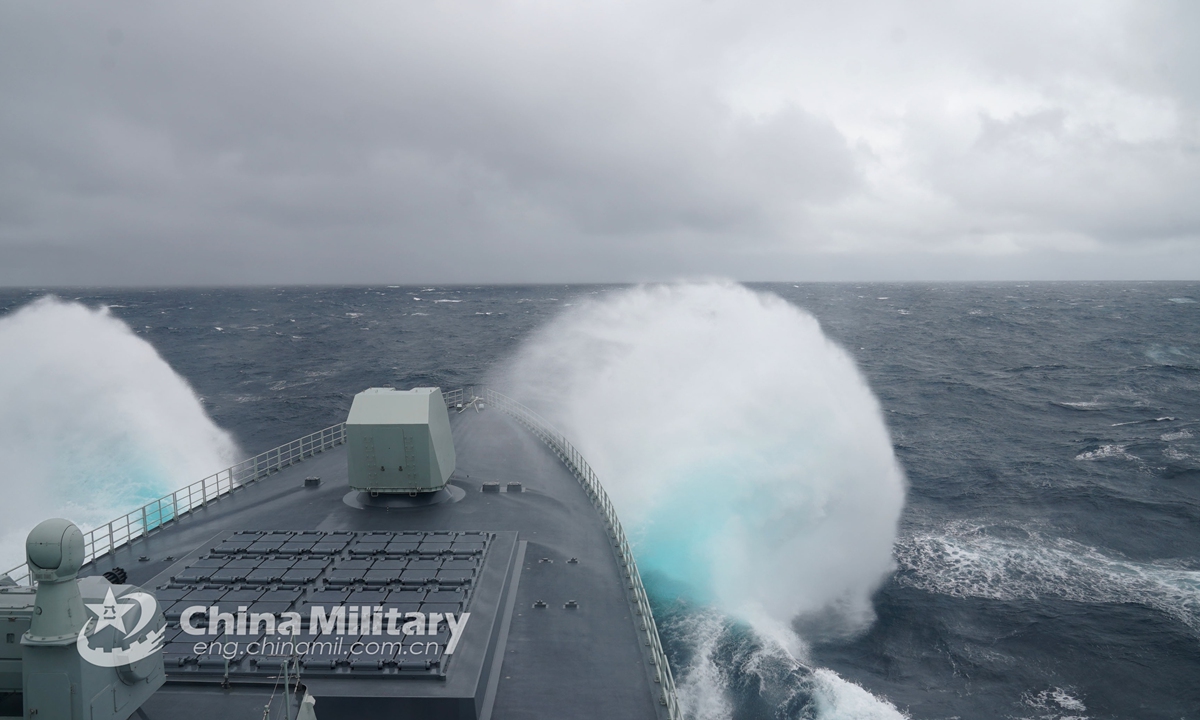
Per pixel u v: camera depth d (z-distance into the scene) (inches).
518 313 6525.6
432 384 2738.7
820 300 7608.3
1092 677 825.5
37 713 275.7
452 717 370.9
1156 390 2519.7
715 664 807.1
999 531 1233.4
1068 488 1450.5
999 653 871.1
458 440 975.0
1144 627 922.7
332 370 3152.1
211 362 3403.1
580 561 588.4
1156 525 1257.4
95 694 282.4
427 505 706.8
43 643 269.4
